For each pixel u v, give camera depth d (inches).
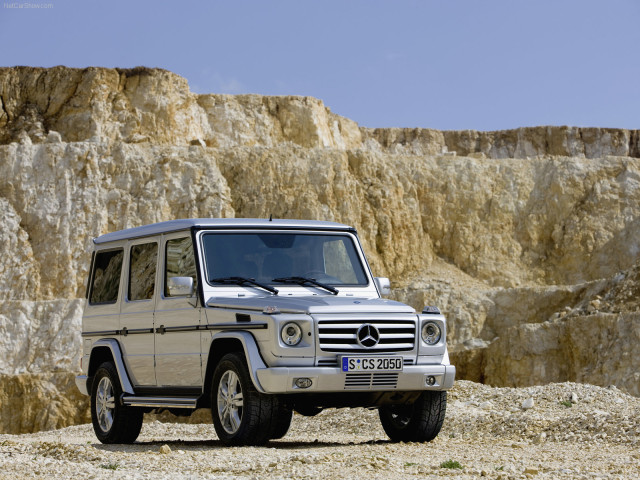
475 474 390.3
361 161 3523.6
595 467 421.4
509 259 3385.8
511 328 2618.1
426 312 536.4
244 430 494.6
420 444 548.7
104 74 3668.8
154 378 571.5
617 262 3292.3
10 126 3587.6
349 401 514.3
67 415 2620.6
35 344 2822.3
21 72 3693.4
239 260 542.9
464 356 2758.4
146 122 3649.1
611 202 3442.4
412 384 516.1
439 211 3499.0
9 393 2650.1
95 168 3294.8
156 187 3272.6
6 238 3122.5
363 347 502.3
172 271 559.2
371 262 3284.9
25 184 3238.2
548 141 4562.0
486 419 672.4
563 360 2493.8
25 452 545.0
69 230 3164.4
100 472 408.2
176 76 3804.1
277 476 385.7
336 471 399.2
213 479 373.1
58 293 3078.2
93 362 639.1
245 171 3380.9
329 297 530.9
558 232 3420.3
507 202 3521.2
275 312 495.2
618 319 2388.0
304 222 572.1
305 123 4001.0
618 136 4534.9
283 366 489.4
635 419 579.8
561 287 2913.4
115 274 622.8
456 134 4658.0
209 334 520.7
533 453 505.7
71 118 3602.4
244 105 3971.5
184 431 788.0
